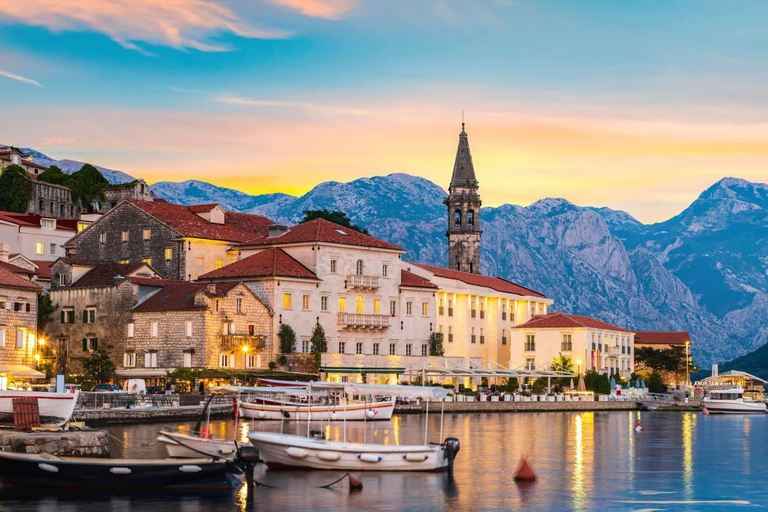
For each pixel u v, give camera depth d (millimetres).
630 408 196875
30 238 198250
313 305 165625
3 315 133375
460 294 198750
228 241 179500
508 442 110125
